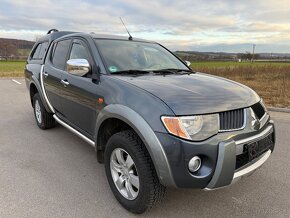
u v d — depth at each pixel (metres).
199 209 3.02
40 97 5.32
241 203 3.13
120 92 2.96
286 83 14.33
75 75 3.84
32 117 6.77
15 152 4.52
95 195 3.26
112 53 3.71
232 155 2.52
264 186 3.50
